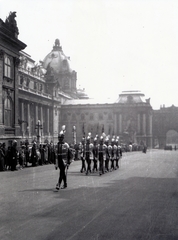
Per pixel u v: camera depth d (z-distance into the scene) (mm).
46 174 23453
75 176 22125
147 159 44750
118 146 29406
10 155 26828
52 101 97875
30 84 89000
